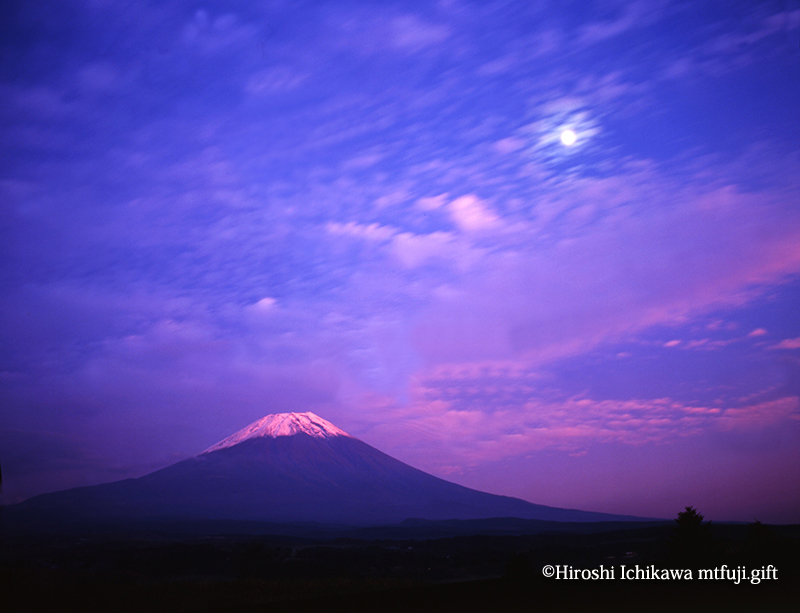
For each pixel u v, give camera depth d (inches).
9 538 5467.5
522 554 1192.8
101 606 1105.4
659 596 753.6
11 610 1113.4
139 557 2517.2
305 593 1186.0
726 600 703.1
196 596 1160.8
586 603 722.8
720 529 2903.5
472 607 737.6
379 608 780.0
